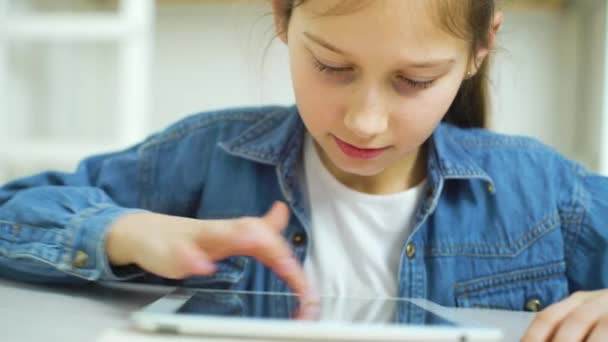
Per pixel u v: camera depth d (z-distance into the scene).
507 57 1.10
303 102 0.55
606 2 1.59
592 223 0.70
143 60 1.64
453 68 0.53
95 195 0.63
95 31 1.63
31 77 1.75
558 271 0.70
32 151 1.64
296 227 0.71
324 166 0.73
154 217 0.54
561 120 1.83
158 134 0.79
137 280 0.62
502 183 0.73
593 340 0.39
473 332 0.34
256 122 0.78
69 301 0.49
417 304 0.48
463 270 0.70
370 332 0.33
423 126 0.54
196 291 0.48
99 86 1.88
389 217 0.71
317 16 0.49
